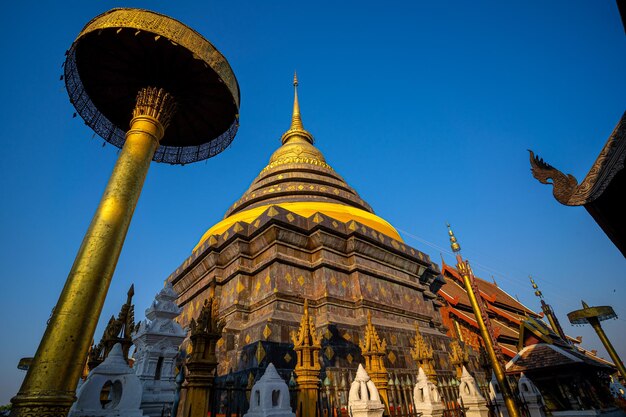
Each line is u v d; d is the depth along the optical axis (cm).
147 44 891
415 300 2164
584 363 1528
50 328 556
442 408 1009
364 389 843
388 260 2117
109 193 723
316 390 795
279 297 1584
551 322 2928
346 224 1986
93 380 596
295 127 3825
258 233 1830
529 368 1639
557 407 1539
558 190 572
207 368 686
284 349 1372
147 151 837
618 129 490
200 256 2002
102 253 642
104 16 840
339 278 1823
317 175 2833
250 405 714
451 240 1365
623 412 1619
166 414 890
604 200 532
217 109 1139
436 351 1883
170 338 1062
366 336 1069
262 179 2861
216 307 770
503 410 1285
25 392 495
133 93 1074
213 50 915
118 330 980
